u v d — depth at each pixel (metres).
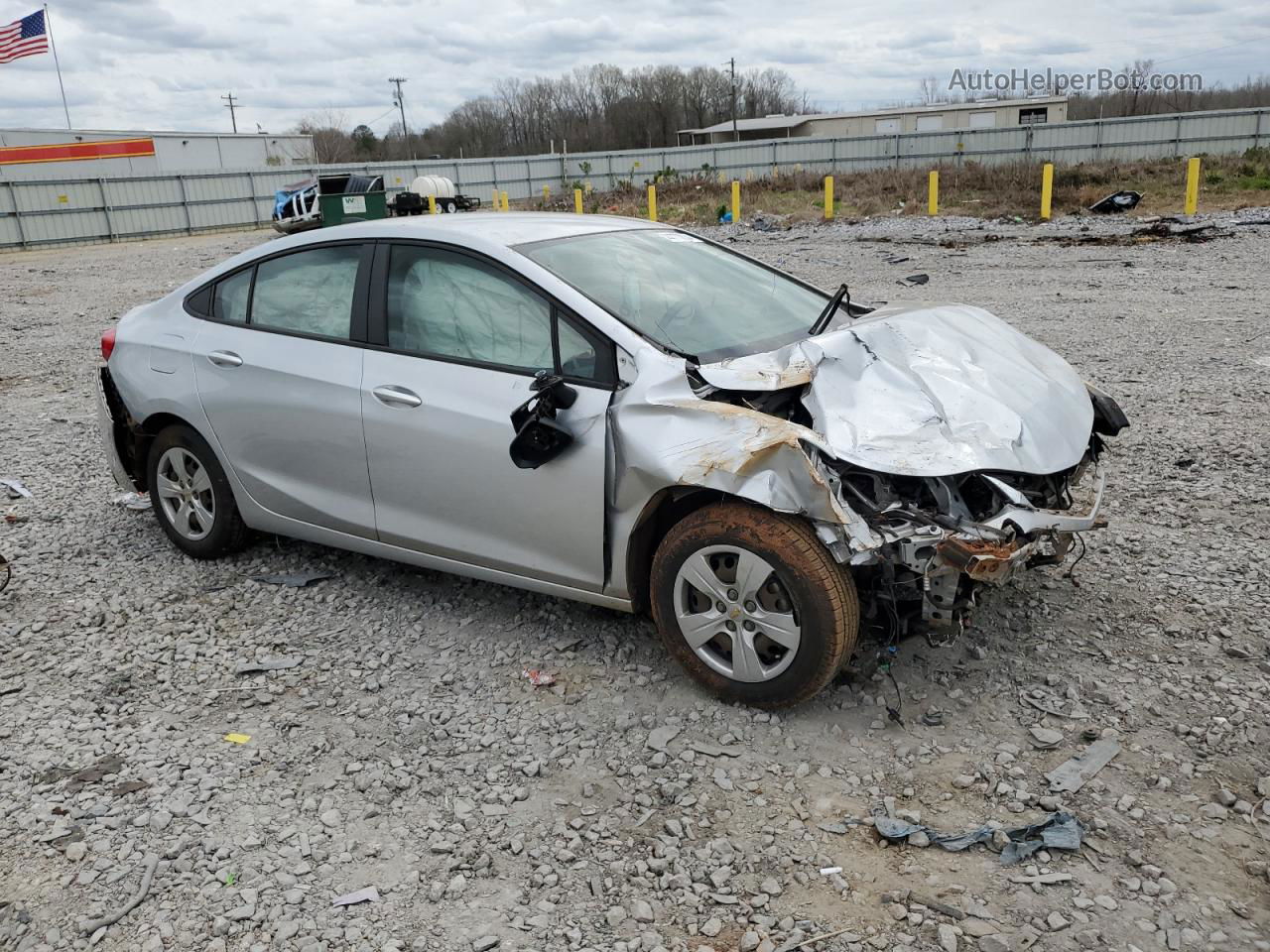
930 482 3.45
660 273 4.36
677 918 2.69
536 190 47.34
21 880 2.92
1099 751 3.32
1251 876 2.74
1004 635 4.11
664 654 4.11
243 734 3.67
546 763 3.43
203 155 57.56
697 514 3.57
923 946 2.55
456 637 4.36
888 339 3.89
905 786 3.21
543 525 3.90
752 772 3.32
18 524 5.96
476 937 2.65
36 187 35.81
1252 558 4.72
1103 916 2.62
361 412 4.30
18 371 10.85
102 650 4.35
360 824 3.14
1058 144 36.69
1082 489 4.08
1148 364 8.78
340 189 31.64
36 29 45.34
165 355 5.04
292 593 4.86
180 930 2.71
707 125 99.75
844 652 3.42
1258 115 33.72
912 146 38.88
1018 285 13.80
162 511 5.32
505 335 4.00
